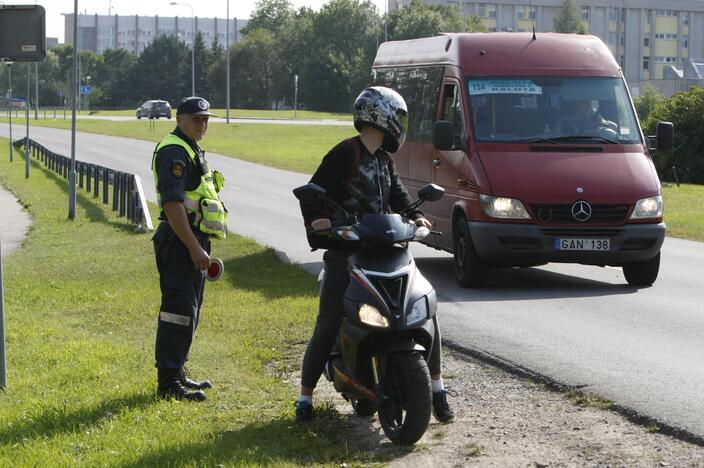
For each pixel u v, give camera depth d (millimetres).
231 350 10883
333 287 7645
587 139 16188
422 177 17938
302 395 7969
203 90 190250
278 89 185375
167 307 8750
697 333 12023
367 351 7387
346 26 189375
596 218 15320
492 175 15469
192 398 8680
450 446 7461
